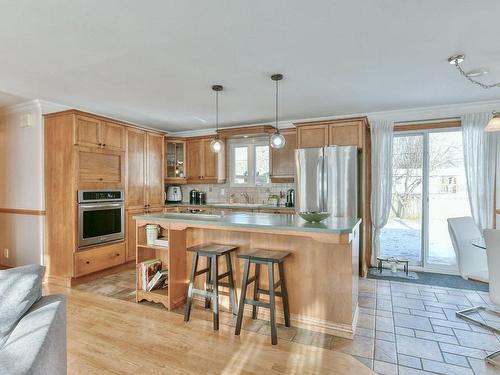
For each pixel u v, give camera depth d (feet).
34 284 4.96
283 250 9.07
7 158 14.28
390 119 15.12
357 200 13.48
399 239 15.38
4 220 14.47
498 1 6.22
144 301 10.63
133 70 9.89
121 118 16.78
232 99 13.10
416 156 15.06
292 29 7.37
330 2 6.29
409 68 9.73
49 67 9.63
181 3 6.31
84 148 12.77
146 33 7.55
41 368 3.65
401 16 6.81
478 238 9.88
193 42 8.02
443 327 8.80
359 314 9.68
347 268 8.29
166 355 7.27
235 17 6.84
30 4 6.33
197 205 17.84
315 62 9.28
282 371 6.68
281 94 12.47
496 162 13.17
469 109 13.76
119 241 14.34
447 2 6.27
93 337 8.10
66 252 12.46
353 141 13.93
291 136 16.75
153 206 16.69
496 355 7.26
